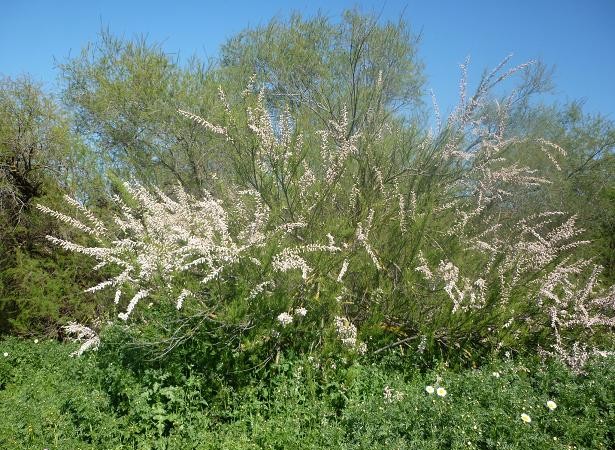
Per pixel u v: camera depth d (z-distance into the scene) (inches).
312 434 171.9
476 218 262.7
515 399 176.7
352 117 276.5
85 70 382.9
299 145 223.5
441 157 248.5
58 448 174.4
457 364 219.0
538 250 232.7
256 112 218.2
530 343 228.1
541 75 382.3
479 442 163.9
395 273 230.4
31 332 325.1
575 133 442.0
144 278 199.0
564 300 231.9
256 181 221.8
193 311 197.2
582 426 169.8
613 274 307.3
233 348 204.5
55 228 336.5
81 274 323.3
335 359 205.8
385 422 166.6
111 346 219.3
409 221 233.3
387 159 251.0
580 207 354.3
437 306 222.7
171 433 183.8
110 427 182.4
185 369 206.2
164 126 337.1
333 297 205.0
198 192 319.0
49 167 355.6
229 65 470.6
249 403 191.3
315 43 426.9
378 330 213.5
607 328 237.6
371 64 349.4
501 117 259.3
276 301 198.2
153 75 350.6
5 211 345.4
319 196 223.3
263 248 196.9
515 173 254.7
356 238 218.5
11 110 354.3
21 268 317.7
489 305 217.9
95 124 373.7
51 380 236.4
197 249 191.9
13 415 194.2
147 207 208.1
